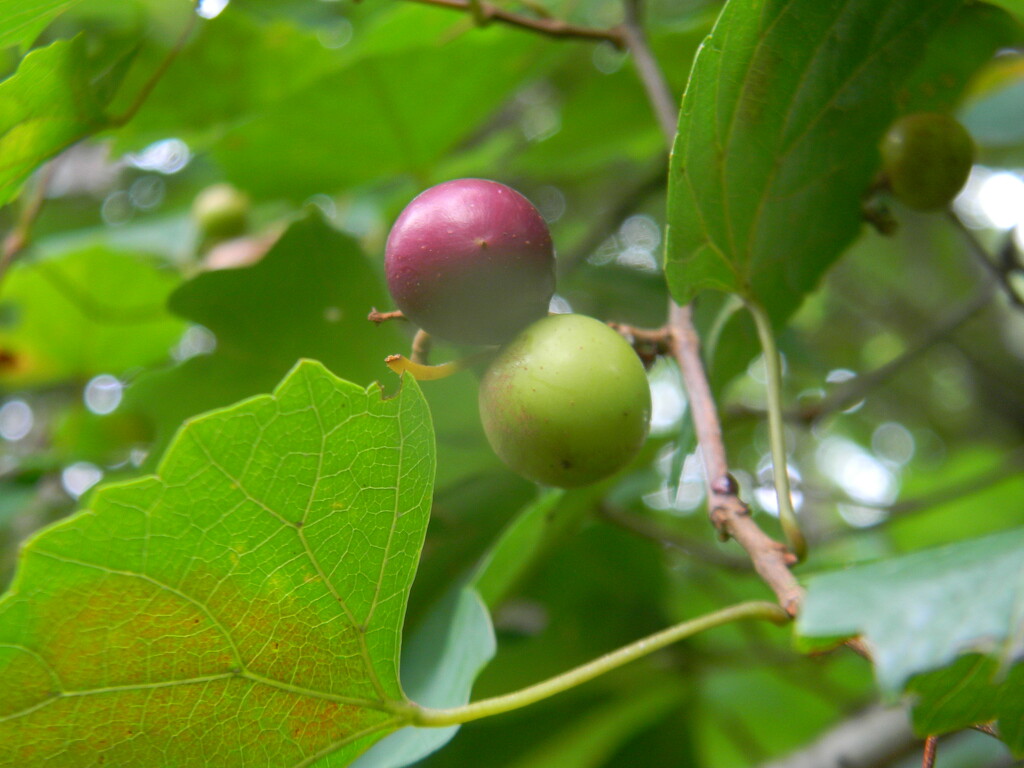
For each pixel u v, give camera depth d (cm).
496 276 14
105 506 12
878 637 10
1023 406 36
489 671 23
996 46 18
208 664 13
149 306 27
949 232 42
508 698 13
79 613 12
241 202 27
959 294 44
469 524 20
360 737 13
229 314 19
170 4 21
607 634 23
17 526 24
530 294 14
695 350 15
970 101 24
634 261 34
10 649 12
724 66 14
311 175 24
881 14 15
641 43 20
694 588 27
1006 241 20
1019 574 10
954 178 16
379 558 13
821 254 17
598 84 25
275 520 12
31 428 33
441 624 17
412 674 16
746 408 24
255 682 13
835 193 16
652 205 30
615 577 23
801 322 40
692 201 14
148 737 13
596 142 28
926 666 10
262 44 22
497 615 22
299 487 12
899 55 15
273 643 13
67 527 12
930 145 16
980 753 26
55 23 25
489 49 22
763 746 30
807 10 14
